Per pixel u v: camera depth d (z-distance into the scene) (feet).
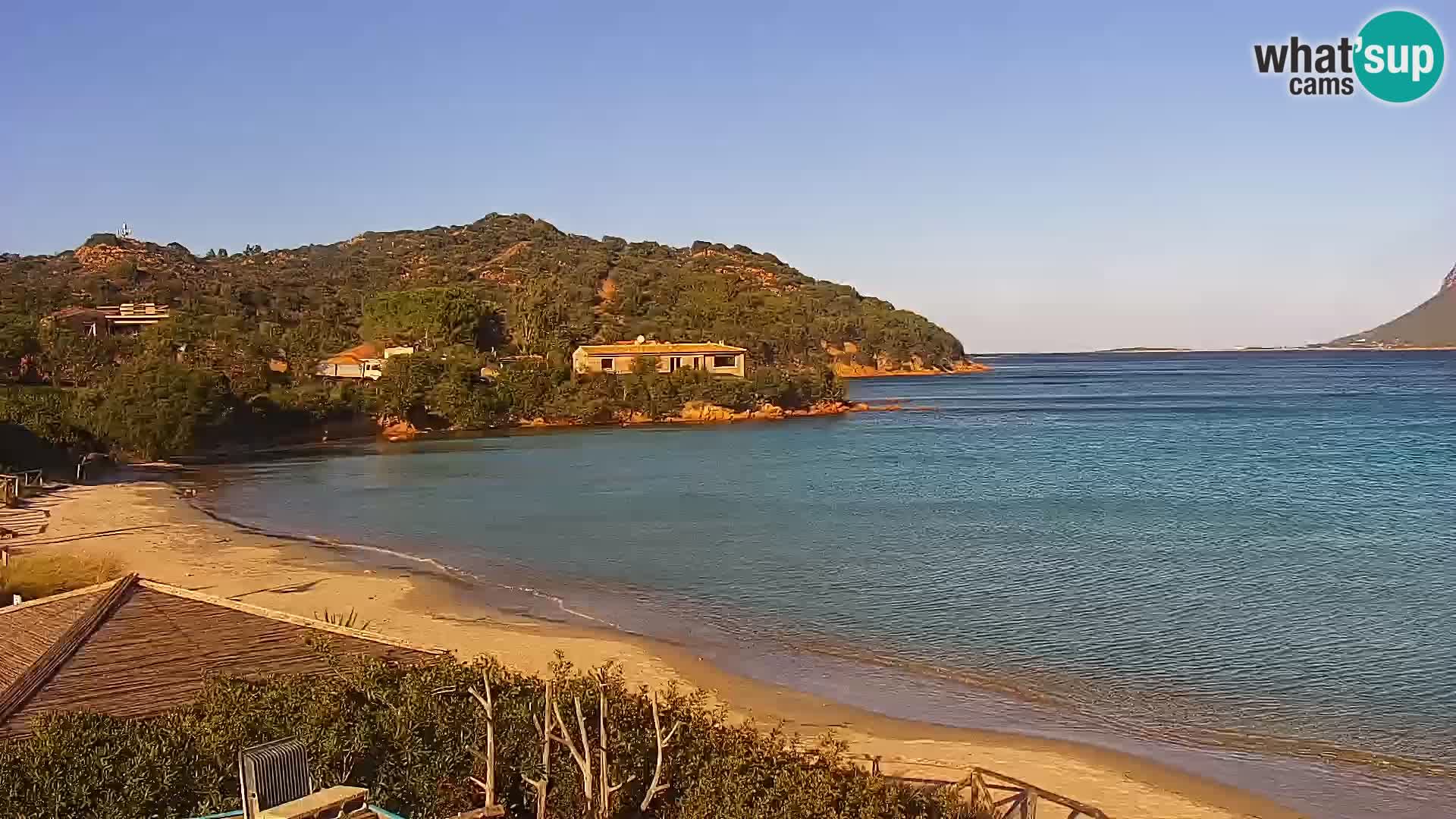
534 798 42.63
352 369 393.50
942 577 122.93
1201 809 60.39
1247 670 86.69
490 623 100.94
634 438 322.96
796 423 377.71
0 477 183.83
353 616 95.66
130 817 37.06
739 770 42.65
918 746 69.67
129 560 127.34
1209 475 219.20
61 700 45.73
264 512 174.29
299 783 35.37
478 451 281.95
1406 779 64.80
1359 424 352.28
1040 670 86.89
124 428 239.91
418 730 43.50
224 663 50.70
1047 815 58.85
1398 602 108.78
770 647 93.61
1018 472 228.84
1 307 433.89
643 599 112.37
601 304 650.84
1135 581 119.85
